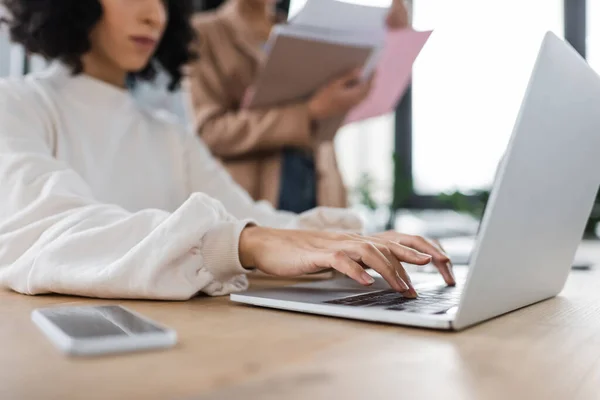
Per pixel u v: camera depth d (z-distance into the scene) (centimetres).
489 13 243
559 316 43
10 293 53
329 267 49
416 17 256
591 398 23
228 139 131
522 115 33
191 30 120
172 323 39
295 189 142
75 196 57
